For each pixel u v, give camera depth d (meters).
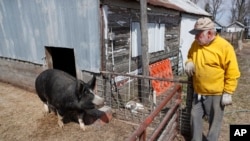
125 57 6.60
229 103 3.47
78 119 5.06
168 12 8.91
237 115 5.59
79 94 4.28
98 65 5.57
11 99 6.92
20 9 6.92
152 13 7.71
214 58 3.35
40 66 7.02
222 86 3.50
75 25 5.74
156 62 8.44
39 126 5.25
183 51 11.30
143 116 5.57
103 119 5.25
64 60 8.02
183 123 4.65
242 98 6.84
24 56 7.37
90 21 5.43
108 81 5.79
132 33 6.84
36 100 6.81
